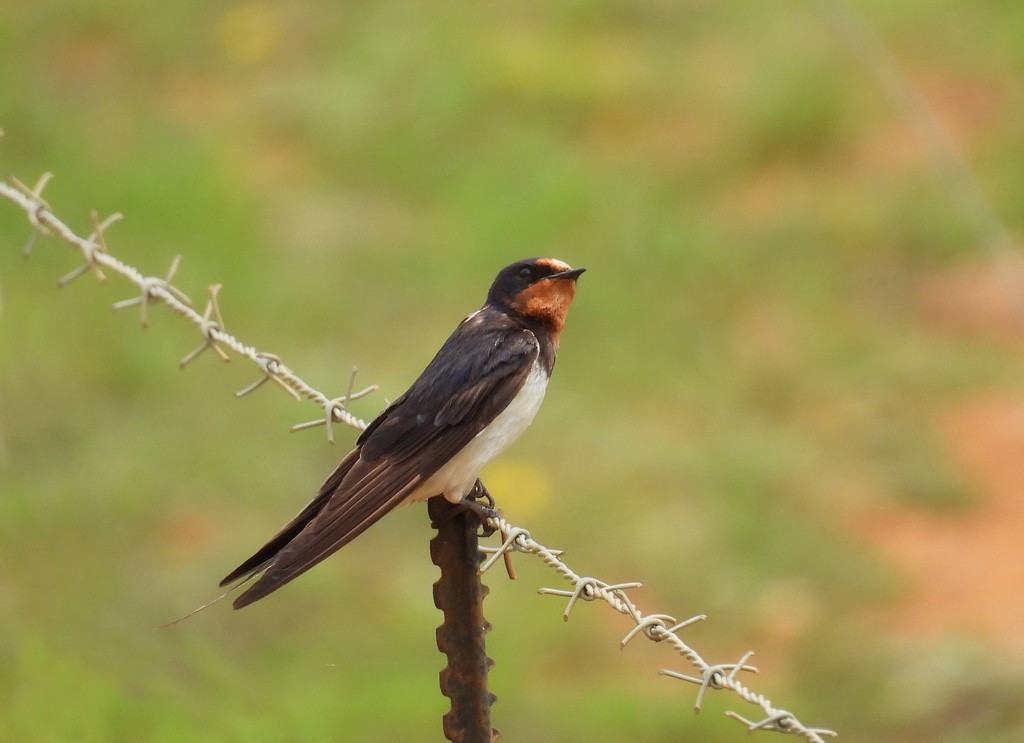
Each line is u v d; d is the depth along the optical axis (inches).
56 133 834.2
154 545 471.5
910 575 478.3
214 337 268.8
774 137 792.9
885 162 772.6
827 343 623.5
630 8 940.6
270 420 548.7
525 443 541.0
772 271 682.2
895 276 677.9
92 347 582.6
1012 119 804.0
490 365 253.0
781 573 478.0
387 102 855.1
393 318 644.7
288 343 618.8
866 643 437.7
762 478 525.0
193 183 754.8
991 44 876.6
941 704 406.9
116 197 746.2
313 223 735.7
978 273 675.4
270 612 432.5
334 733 380.5
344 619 435.2
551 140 814.5
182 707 253.0
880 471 536.4
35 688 237.9
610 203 733.9
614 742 395.2
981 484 530.6
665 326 635.5
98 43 968.9
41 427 527.8
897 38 890.1
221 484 512.1
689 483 520.7
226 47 962.1
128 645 251.4
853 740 403.2
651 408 577.0
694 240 698.8
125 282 645.3
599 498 509.7
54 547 259.4
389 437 245.8
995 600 462.6
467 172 789.2
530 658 432.1
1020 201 719.1
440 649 205.0
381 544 473.7
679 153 800.3
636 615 204.1
